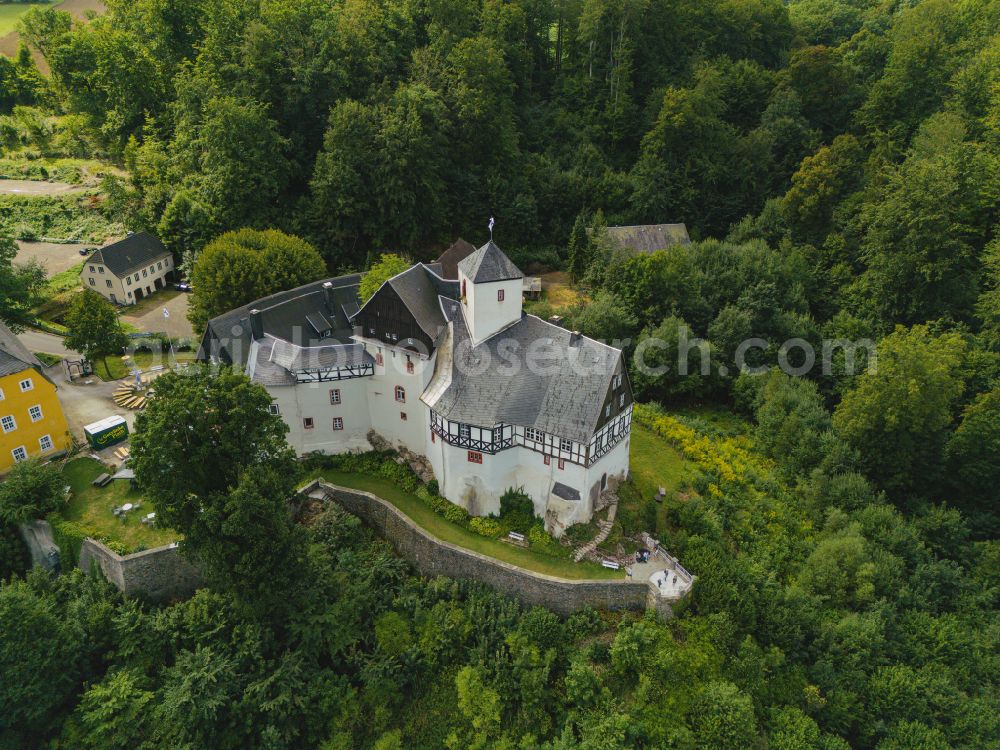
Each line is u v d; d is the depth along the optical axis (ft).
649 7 357.61
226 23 299.38
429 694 141.79
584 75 350.02
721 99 343.87
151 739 129.39
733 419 232.32
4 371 164.76
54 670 133.28
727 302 253.65
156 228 288.10
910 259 238.27
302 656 137.90
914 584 172.76
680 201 312.09
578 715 133.39
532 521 161.17
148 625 139.54
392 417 178.50
